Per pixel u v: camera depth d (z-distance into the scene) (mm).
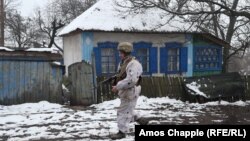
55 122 10164
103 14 18766
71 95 13523
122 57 7809
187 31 19688
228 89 15453
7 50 12523
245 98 15945
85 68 13531
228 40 25688
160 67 19547
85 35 17984
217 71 21641
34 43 41969
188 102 14938
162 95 14992
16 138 8312
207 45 21062
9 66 12664
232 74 15773
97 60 18156
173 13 17859
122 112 7965
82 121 10320
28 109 12227
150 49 19297
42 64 13078
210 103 14875
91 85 13516
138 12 18938
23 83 12852
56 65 13211
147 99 14547
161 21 19641
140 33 19031
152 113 11977
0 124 9898
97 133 8781
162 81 15039
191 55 20312
